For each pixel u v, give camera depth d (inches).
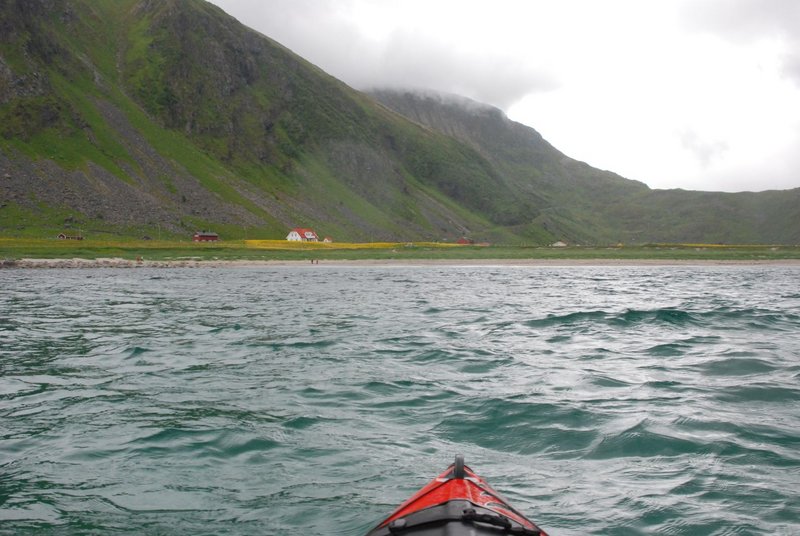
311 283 2472.9
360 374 654.5
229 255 4857.3
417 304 1480.1
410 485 359.9
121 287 2210.9
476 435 448.5
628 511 322.3
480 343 860.6
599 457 401.1
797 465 380.5
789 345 832.9
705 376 636.7
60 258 4301.2
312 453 410.9
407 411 510.3
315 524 312.0
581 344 848.9
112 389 590.6
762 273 3521.2
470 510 215.3
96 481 362.3
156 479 365.7
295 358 751.1
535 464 391.2
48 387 598.9
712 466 380.5
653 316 1154.0
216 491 350.3
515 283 2454.5
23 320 1166.3
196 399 550.6
